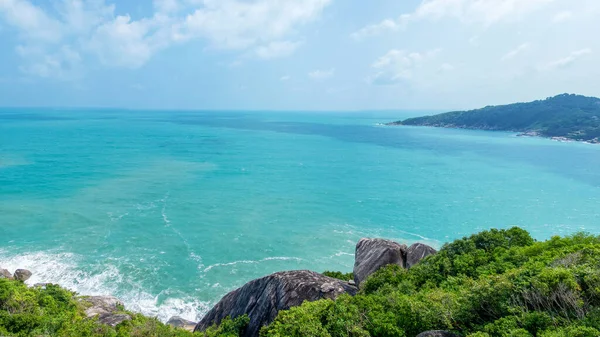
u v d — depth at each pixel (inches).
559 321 612.1
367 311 772.0
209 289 1659.7
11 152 5206.7
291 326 730.2
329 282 1037.2
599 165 5142.7
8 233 2174.0
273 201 3107.8
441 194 3481.8
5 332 890.7
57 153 5236.2
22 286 1222.9
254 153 5969.5
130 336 923.4
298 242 2217.0
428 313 705.0
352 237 2327.8
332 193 3447.3
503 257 1044.5
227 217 2642.7
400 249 1299.2
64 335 909.2
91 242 2098.9
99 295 1537.9
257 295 1034.1
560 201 3270.2
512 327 611.2
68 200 2893.7
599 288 630.5
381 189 3651.6
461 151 6599.4
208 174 4151.1
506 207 3075.8
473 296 714.2
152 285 1672.0
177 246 2100.1
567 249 931.3
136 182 3614.7
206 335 962.7
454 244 1208.2
